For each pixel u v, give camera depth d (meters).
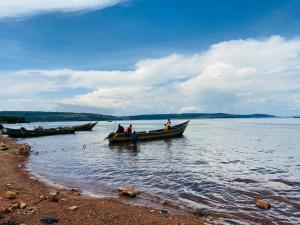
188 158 29.89
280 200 14.62
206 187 17.22
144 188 16.98
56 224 9.45
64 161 27.58
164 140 51.19
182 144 45.06
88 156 31.53
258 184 18.00
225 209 13.24
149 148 39.59
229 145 44.00
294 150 37.72
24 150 31.23
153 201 14.24
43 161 27.25
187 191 16.31
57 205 11.70
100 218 10.32
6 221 9.14
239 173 21.59
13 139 55.66
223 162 27.17
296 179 19.53
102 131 90.81
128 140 44.66
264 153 34.44
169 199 14.71
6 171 20.70
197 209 12.88
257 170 22.92
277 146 43.09
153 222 10.34
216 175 20.78
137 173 21.58
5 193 13.35
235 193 15.93
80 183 18.09
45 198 12.77
